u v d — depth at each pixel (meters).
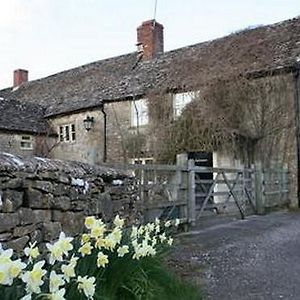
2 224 3.72
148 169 7.52
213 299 4.21
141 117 19.20
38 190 4.25
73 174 4.93
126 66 22.92
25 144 21.89
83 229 4.96
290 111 15.35
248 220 10.50
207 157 15.88
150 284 3.86
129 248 3.54
